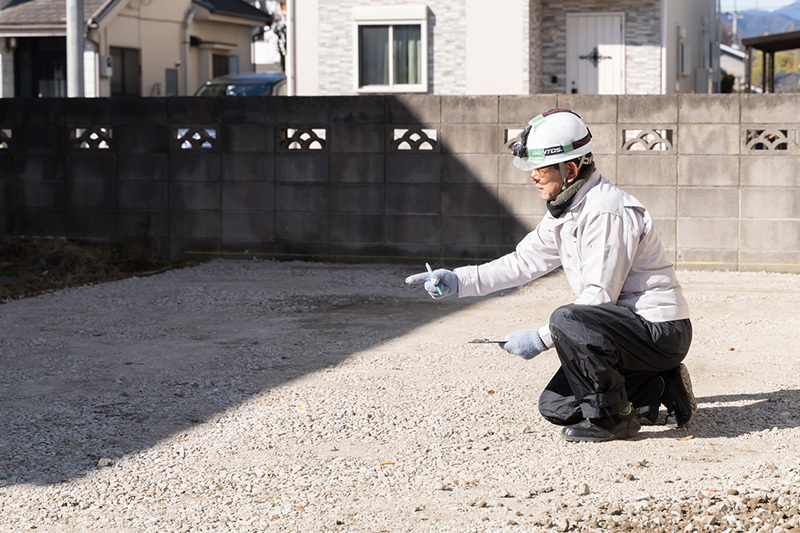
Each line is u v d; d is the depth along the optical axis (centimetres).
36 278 953
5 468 419
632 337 434
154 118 1070
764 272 963
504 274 471
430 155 1018
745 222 963
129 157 1077
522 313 782
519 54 1688
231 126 1057
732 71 4172
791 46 2242
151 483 399
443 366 602
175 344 668
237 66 2970
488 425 476
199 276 974
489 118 1001
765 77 2441
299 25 1767
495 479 398
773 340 667
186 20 2622
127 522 356
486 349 650
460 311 793
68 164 1090
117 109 1075
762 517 341
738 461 417
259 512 363
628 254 431
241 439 457
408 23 1727
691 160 965
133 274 989
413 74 1745
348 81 1762
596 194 432
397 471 409
